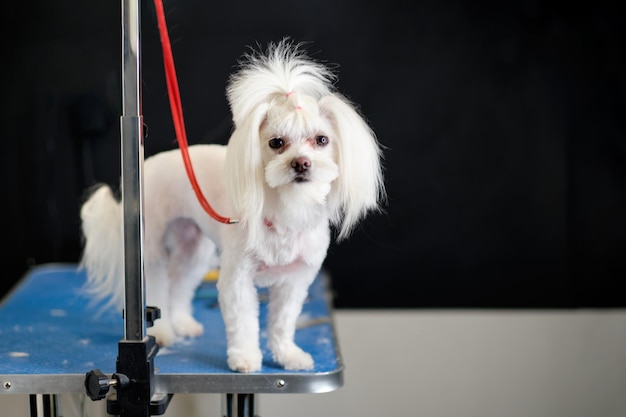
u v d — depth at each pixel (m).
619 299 2.42
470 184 2.38
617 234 2.40
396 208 2.38
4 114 2.31
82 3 2.28
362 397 2.40
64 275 2.18
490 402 2.40
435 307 2.42
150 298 1.57
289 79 1.31
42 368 1.41
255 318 1.42
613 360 2.40
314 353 1.49
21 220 2.36
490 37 2.32
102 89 2.30
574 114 2.35
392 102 2.34
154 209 1.56
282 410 2.38
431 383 2.41
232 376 1.34
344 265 2.42
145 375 1.26
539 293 2.42
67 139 2.32
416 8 2.30
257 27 2.28
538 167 2.37
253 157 1.27
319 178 1.28
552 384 2.40
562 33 2.32
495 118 2.35
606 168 2.37
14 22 2.27
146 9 1.71
